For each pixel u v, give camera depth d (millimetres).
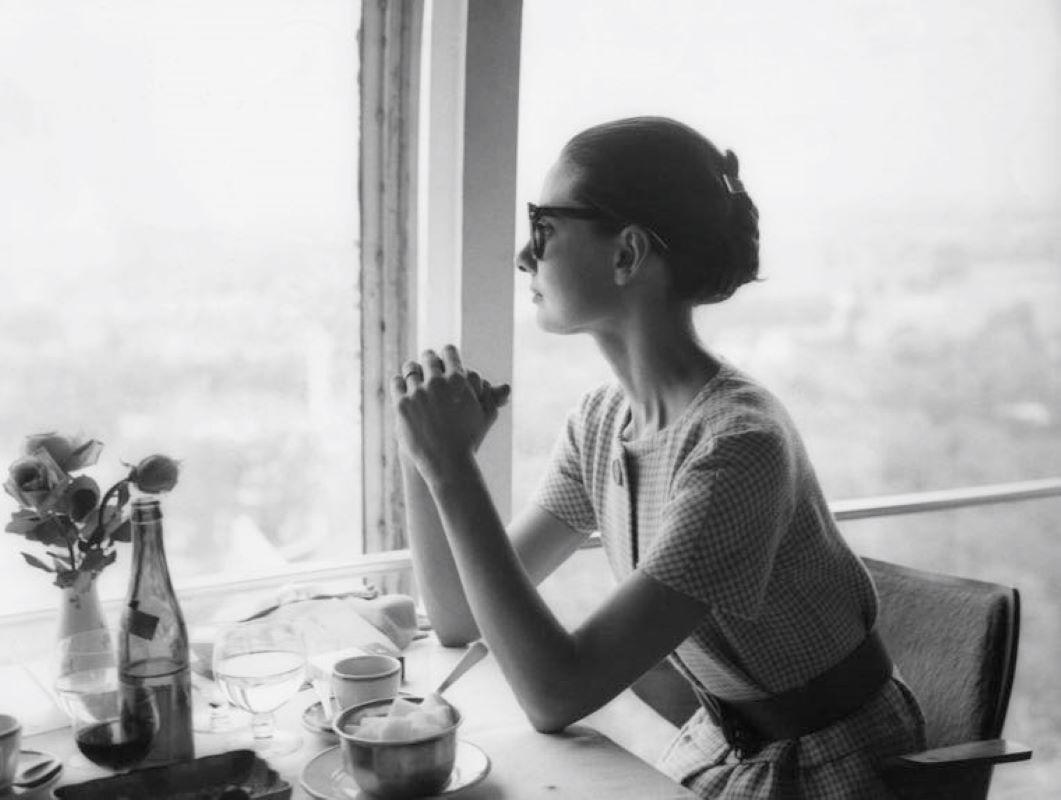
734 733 1338
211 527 1983
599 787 1057
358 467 2109
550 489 1543
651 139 1256
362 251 2037
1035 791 2660
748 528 1159
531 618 1150
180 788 1033
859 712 1289
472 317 2016
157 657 1120
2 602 1833
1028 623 2727
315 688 1311
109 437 1886
